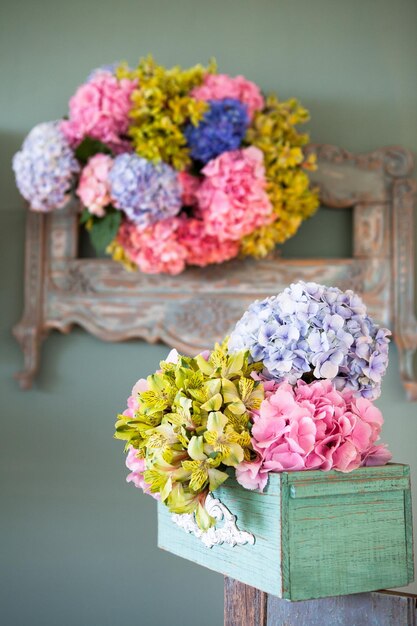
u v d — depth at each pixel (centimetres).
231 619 125
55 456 246
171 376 111
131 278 244
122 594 241
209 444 101
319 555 101
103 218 223
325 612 115
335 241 246
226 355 114
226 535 111
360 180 242
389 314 239
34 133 222
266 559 103
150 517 244
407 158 242
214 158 219
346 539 103
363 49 251
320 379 114
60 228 248
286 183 227
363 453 110
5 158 252
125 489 245
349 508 104
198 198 221
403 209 240
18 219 252
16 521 245
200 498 104
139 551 243
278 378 114
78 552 243
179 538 127
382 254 240
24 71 255
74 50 254
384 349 115
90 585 242
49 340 250
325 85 250
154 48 252
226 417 103
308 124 249
